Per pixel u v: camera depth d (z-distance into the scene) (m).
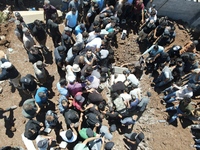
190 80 11.22
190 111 10.14
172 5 14.11
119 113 10.68
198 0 13.74
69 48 11.14
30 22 13.58
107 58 12.34
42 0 15.03
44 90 9.92
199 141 10.71
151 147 10.80
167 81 11.34
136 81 11.34
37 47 11.12
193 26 14.95
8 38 12.85
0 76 9.79
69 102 10.22
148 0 13.60
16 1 14.17
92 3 11.82
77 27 11.66
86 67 10.37
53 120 9.59
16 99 11.44
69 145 10.29
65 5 13.44
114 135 11.20
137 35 13.83
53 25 11.27
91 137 9.16
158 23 12.23
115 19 11.66
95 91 10.49
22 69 12.22
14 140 10.54
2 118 10.97
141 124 11.60
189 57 10.95
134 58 13.76
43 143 9.04
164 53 11.27
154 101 12.12
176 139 10.91
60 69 12.26
